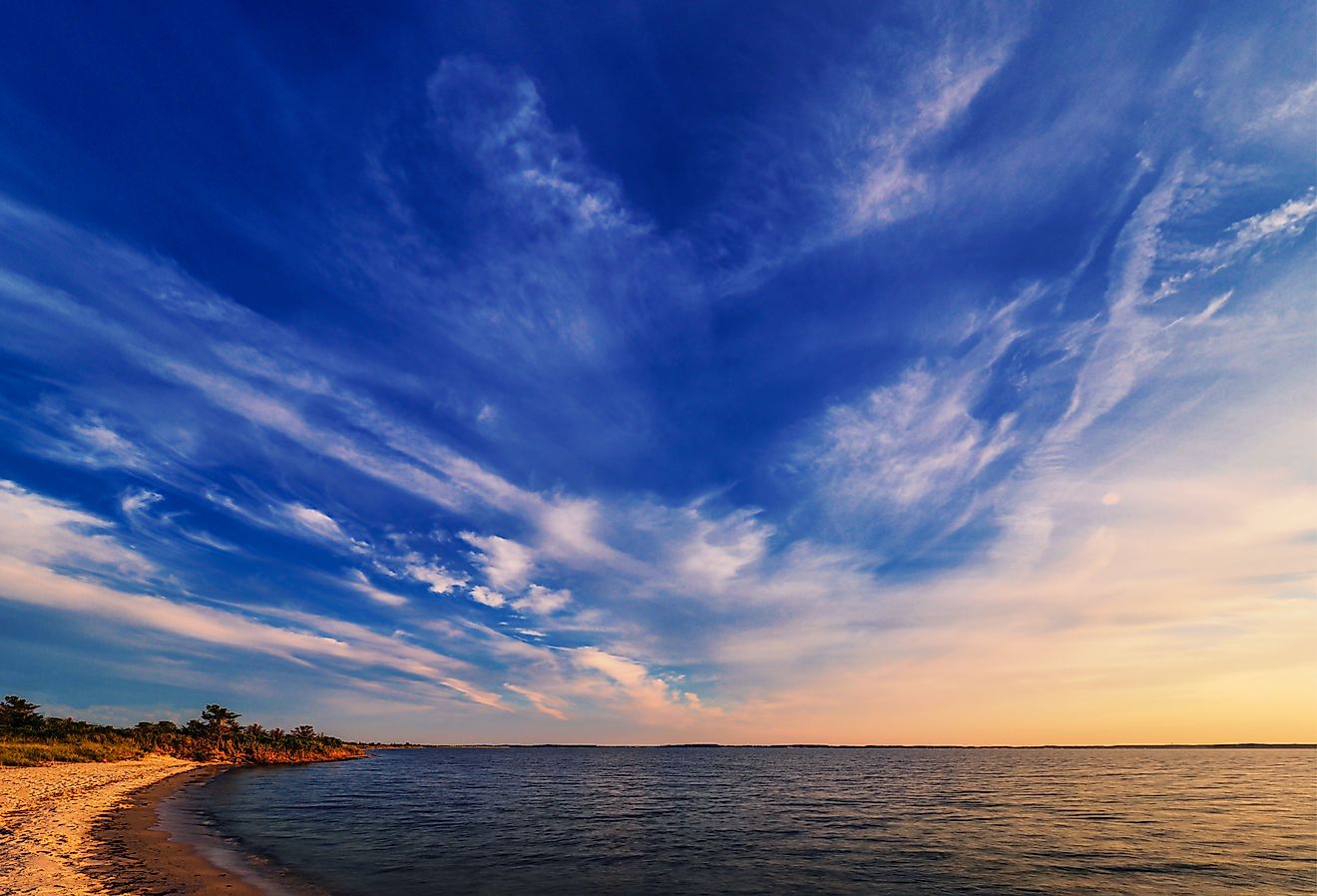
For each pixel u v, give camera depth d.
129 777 66.94
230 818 45.41
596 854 36.53
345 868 29.97
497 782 105.44
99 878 22.78
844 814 58.41
